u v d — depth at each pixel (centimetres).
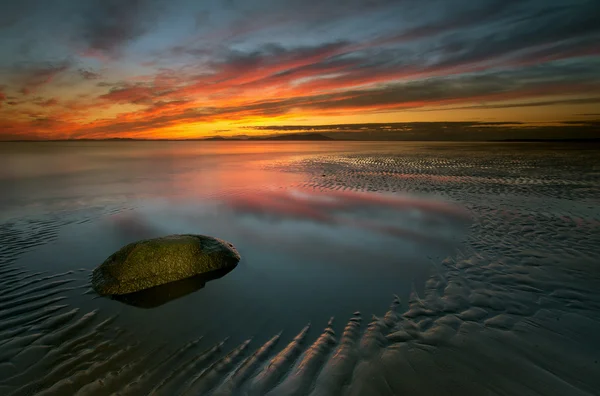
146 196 1296
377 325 405
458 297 467
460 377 304
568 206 990
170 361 347
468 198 1138
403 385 297
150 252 547
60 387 308
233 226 868
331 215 963
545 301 443
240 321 429
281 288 523
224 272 583
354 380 305
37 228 837
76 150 6512
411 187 1374
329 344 369
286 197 1238
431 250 668
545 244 669
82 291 505
